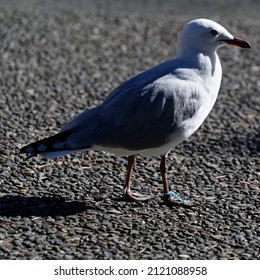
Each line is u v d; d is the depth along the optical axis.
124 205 11.28
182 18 25.02
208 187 12.17
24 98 16.55
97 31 22.58
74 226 10.45
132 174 12.56
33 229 10.28
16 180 11.99
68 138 10.70
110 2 27.72
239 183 12.41
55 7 25.89
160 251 9.82
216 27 11.33
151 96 10.87
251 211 11.24
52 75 18.41
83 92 17.30
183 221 10.80
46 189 11.71
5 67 18.78
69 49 20.67
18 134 14.23
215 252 9.88
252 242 10.21
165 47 21.44
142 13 25.64
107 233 10.27
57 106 16.17
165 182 11.46
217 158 13.59
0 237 9.99
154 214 11.00
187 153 13.79
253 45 21.78
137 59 20.17
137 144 10.94
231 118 15.98
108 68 19.27
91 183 12.06
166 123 10.92
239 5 27.86
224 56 20.62
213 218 10.95
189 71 11.23
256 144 14.46
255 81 18.69
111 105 10.88
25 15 24.02
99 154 13.38
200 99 11.15
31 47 20.62
